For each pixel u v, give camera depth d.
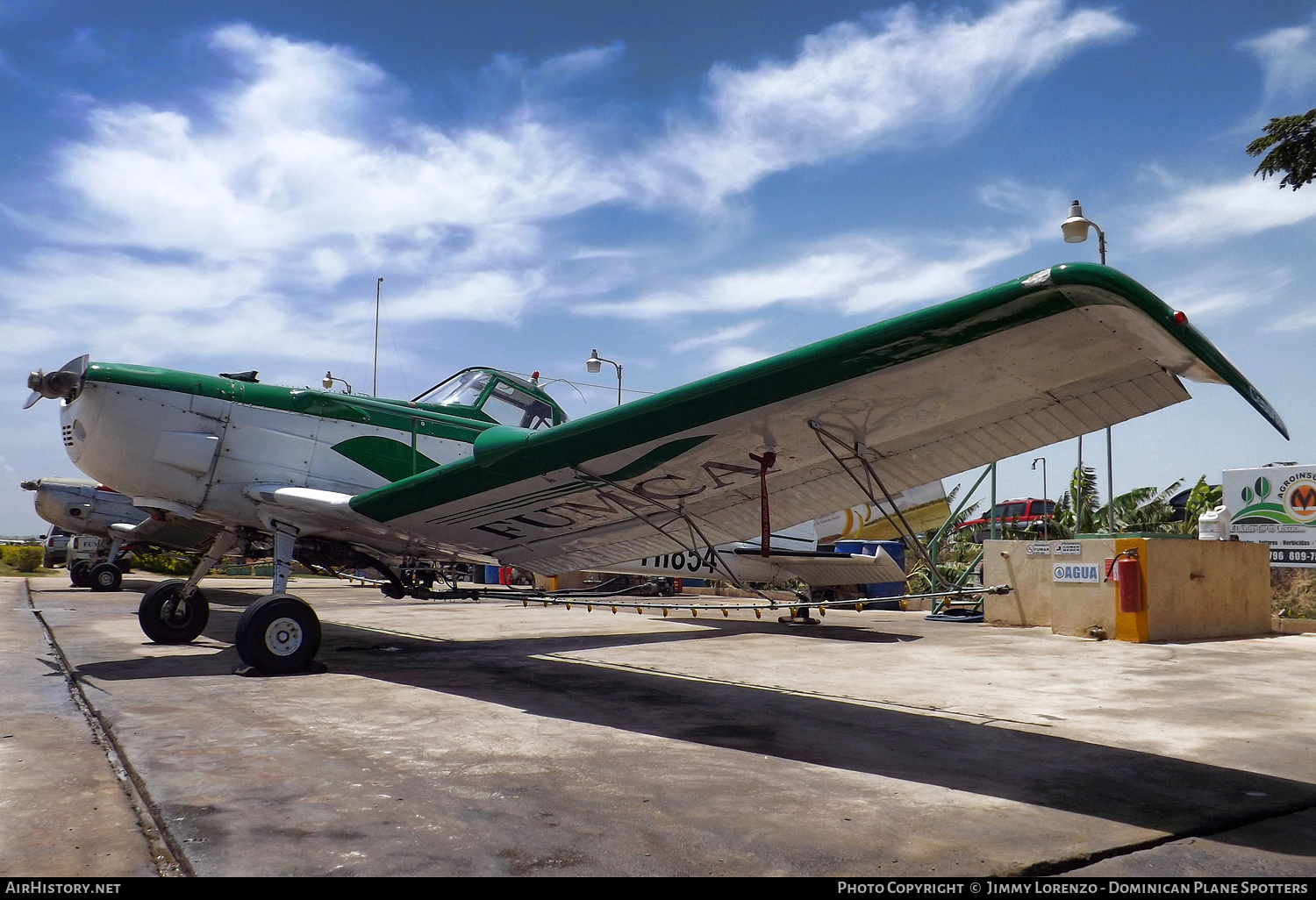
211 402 6.47
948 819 2.81
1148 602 8.99
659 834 2.63
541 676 5.99
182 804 2.83
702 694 5.32
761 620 12.12
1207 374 3.23
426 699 4.93
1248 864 2.45
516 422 8.29
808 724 4.41
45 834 2.54
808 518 5.56
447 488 5.47
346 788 3.07
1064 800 3.05
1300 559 15.52
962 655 7.60
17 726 3.99
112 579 16.50
